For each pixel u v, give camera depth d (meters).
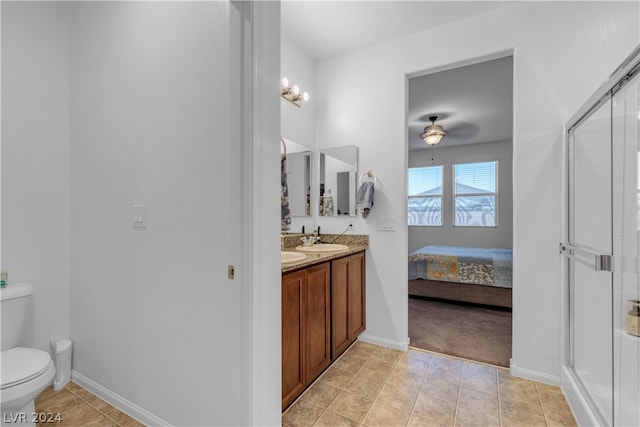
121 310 1.68
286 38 2.53
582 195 1.72
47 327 1.90
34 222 1.85
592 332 1.61
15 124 1.78
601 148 1.52
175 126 1.42
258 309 1.18
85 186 1.87
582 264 1.70
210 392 1.32
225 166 1.24
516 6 2.08
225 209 1.25
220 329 1.27
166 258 1.47
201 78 1.33
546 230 1.98
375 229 2.62
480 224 5.62
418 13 2.20
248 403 1.17
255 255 1.16
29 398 1.34
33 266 1.85
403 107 2.50
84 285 1.88
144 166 1.55
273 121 1.22
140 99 1.57
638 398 1.29
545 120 1.99
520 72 2.06
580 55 1.91
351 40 2.55
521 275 2.05
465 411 1.69
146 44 1.54
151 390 1.55
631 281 1.32
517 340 2.06
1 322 1.60
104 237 1.76
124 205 1.65
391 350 2.46
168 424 1.48
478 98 3.53
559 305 1.95
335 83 2.82
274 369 1.25
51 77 1.91
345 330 2.30
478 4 2.10
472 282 3.59
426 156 6.07
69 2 1.97
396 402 1.77
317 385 1.95
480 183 5.62
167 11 1.46
